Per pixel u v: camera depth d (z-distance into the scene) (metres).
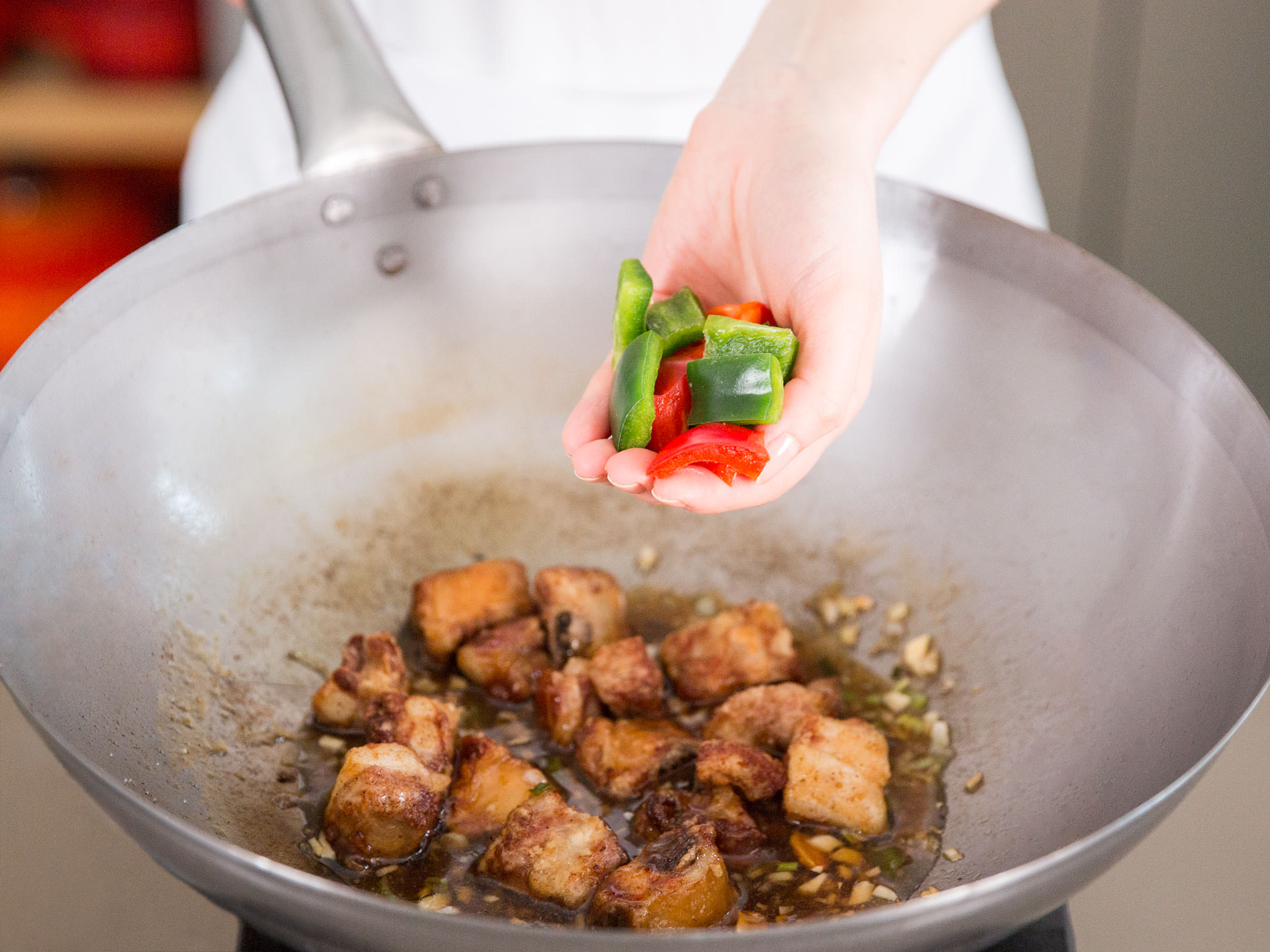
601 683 0.54
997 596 0.55
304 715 0.53
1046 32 1.03
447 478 0.61
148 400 0.54
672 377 0.51
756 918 0.47
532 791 0.50
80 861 0.50
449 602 0.56
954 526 0.57
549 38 0.72
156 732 0.49
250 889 0.39
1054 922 0.46
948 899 0.38
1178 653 0.48
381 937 0.38
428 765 0.50
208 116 0.79
